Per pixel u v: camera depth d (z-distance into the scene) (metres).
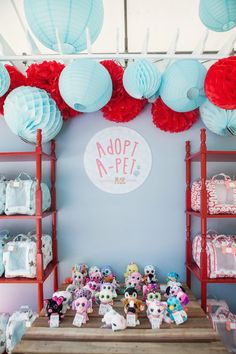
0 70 1.43
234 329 1.61
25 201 1.73
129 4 1.70
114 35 1.95
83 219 2.05
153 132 2.06
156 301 1.42
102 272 1.95
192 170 2.06
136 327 1.35
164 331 1.31
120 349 1.18
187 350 1.17
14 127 1.61
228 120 1.61
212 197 1.68
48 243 1.89
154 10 1.74
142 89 1.46
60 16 1.02
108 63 1.74
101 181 2.05
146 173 2.05
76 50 1.21
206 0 1.10
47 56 1.42
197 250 1.81
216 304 1.82
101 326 1.36
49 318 1.41
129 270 1.94
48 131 1.70
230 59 1.27
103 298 1.52
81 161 2.06
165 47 2.07
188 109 1.63
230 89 1.25
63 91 1.44
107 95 1.53
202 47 1.41
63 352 1.16
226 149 2.07
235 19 1.11
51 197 2.01
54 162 2.03
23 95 1.56
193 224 2.05
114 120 1.88
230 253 1.67
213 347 1.19
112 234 2.05
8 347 1.70
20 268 1.71
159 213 2.05
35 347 1.19
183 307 1.48
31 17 1.06
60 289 1.79
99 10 1.09
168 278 1.89
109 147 2.06
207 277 1.67
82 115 2.06
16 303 2.04
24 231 2.05
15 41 1.96
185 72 1.45
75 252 2.05
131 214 2.05
